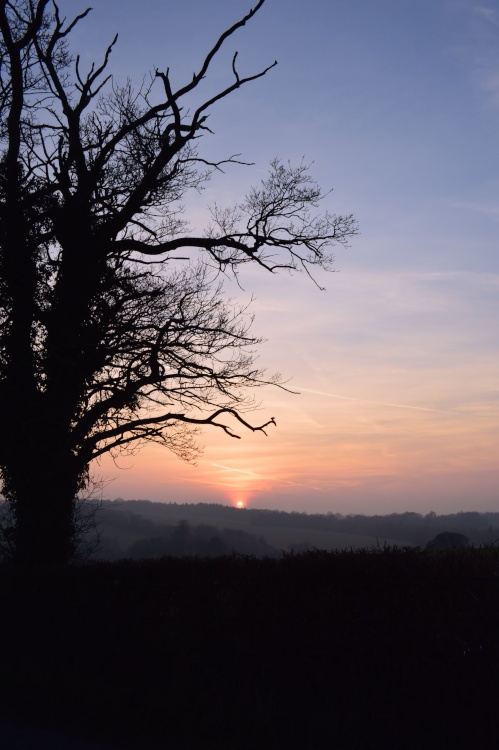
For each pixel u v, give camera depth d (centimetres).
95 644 1023
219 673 873
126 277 1819
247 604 863
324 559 823
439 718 686
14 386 1727
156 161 1869
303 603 815
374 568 774
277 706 804
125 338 1759
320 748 745
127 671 965
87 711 962
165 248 1966
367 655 750
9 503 1784
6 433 1730
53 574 1112
